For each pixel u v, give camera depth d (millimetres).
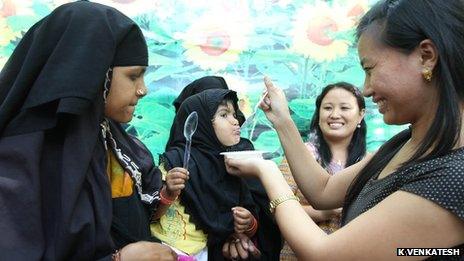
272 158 2074
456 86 686
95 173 864
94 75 799
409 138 868
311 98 2166
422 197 659
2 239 727
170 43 2096
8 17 1924
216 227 1338
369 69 766
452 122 677
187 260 1128
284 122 1101
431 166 681
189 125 1296
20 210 758
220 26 2152
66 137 829
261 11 2184
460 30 680
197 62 2109
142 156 1130
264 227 1568
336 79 2189
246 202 1490
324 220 1567
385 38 723
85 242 785
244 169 1075
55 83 784
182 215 1327
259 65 2152
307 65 2184
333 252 708
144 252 822
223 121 1492
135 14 2061
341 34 2211
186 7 2127
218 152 1473
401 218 668
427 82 711
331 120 1869
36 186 778
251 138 2090
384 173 817
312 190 1071
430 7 692
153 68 2066
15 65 895
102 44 826
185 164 1278
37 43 833
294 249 778
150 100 2033
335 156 1870
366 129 2008
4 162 800
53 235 781
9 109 819
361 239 689
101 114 894
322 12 2213
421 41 692
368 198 793
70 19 843
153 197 1094
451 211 642
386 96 747
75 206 792
